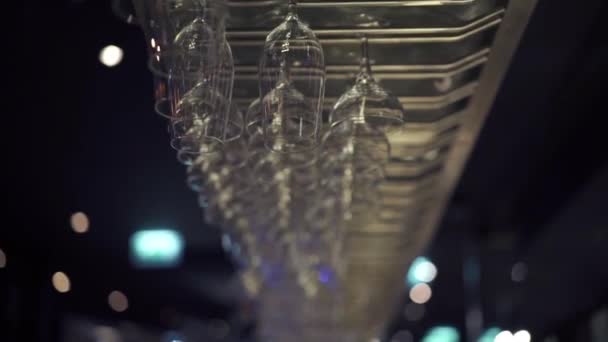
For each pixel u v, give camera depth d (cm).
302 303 552
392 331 1605
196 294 1124
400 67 211
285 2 182
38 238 766
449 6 182
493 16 186
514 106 583
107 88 488
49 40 429
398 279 512
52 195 683
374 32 194
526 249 881
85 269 892
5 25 413
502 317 993
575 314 962
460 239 995
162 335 1188
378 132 197
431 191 325
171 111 161
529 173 729
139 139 582
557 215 704
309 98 161
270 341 661
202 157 212
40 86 480
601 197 621
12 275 738
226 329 1227
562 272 862
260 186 248
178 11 158
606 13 439
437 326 1571
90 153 605
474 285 982
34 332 773
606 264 780
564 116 586
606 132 538
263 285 488
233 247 364
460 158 289
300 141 163
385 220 354
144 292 1048
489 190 802
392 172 298
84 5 398
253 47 206
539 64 514
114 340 1059
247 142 216
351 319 632
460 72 214
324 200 265
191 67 157
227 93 162
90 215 759
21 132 549
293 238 322
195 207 788
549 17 451
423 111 242
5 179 630
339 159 217
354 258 437
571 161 626
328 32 194
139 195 732
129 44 434
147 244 861
